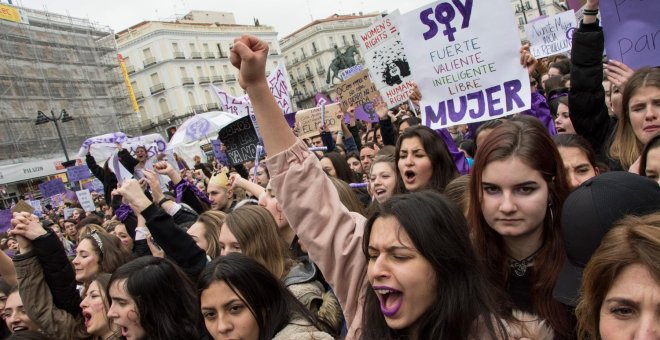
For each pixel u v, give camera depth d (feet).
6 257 13.19
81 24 136.87
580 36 10.11
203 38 198.39
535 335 5.32
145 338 8.61
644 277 3.75
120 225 16.85
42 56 122.62
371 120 27.14
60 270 10.87
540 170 5.80
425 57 13.41
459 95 13.07
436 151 10.65
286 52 260.42
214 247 11.61
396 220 5.03
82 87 132.87
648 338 3.70
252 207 9.59
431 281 4.95
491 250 6.19
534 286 5.85
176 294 8.66
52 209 53.26
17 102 114.93
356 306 6.30
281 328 7.09
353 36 258.37
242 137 19.26
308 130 27.84
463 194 8.06
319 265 6.49
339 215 6.41
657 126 8.52
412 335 5.11
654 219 3.96
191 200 18.02
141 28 186.29
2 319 13.21
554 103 14.90
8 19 115.03
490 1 12.21
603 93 10.30
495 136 6.02
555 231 5.96
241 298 6.87
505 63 12.30
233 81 206.80
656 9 10.18
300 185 6.41
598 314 4.17
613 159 9.69
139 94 189.78
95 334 10.24
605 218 4.90
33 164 101.96
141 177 24.26
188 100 189.67
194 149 59.82
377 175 11.66
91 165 32.73
